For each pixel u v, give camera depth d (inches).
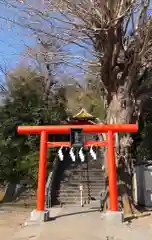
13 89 1180.5
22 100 1149.1
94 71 719.7
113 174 563.8
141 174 796.0
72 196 843.4
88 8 568.4
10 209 768.9
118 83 657.6
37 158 1014.4
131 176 641.0
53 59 668.1
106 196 636.7
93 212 653.9
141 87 675.4
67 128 598.9
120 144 636.1
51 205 781.9
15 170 1002.1
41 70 1224.2
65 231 475.8
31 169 991.0
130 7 579.5
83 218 580.1
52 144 603.5
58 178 943.0
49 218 582.2
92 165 1048.8
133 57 629.3
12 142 1045.2
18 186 963.3
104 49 616.4
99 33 599.2
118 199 615.5
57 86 1270.9
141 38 610.2
